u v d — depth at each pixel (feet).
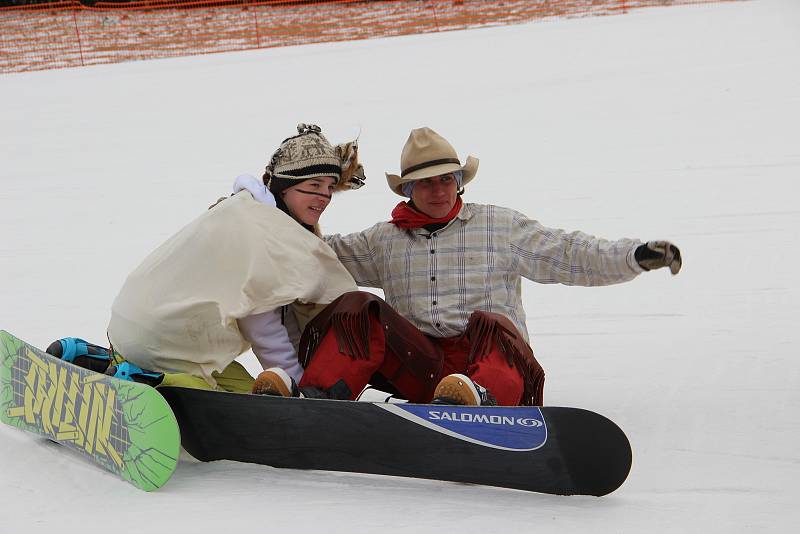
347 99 140.36
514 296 38.01
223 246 35.27
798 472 33.22
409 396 37.55
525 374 34.01
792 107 109.29
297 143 37.73
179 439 31.86
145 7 276.62
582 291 61.93
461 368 37.63
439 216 38.14
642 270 35.12
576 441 29.71
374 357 34.83
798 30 162.30
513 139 108.17
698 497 31.22
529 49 171.42
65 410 36.06
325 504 30.68
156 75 181.27
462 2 244.42
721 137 99.81
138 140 125.29
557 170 93.86
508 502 30.73
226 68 183.01
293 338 37.78
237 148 115.85
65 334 57.57
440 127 116.98
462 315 37.45
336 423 32.30
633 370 46.83
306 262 35.81
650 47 161.38
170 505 30.94
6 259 77.30
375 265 39.86
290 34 230.89
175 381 35.37
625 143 101.81
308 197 37.99
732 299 57.00
